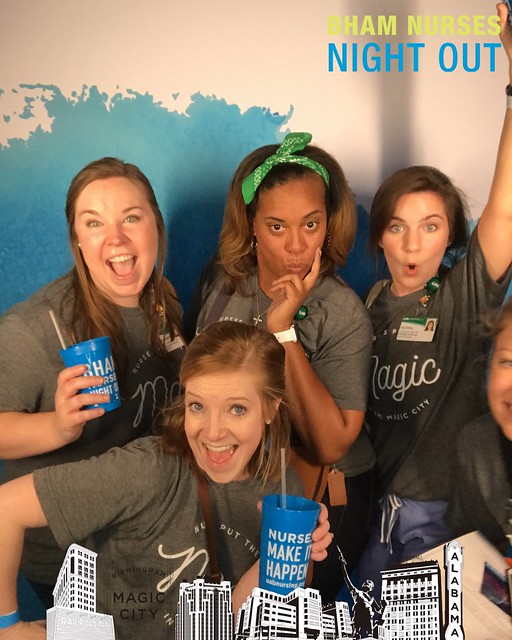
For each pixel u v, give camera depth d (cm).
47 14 220
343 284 212
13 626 173
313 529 158
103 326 199
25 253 225
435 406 219
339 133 224
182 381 175
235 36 221
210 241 225
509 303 210
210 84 222
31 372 195
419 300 218
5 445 191
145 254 203
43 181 224
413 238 215
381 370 222
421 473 221
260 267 212
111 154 224
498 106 224
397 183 215
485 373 214
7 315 199
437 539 220
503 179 207
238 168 213
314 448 207
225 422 172
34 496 166
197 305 223
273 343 178
